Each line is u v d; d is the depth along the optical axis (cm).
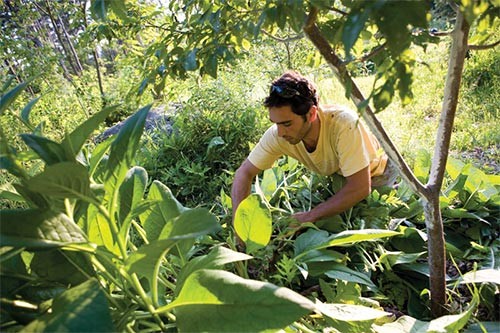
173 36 122
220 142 270
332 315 106
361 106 70
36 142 69
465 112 382
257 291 70
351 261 155
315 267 139
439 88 437
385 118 363
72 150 73
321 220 163
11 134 338
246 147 284
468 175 182
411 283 154
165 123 347
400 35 58
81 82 563
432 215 120
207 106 302
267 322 68
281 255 147
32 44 480
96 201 70
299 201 190
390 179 193
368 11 59
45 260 77
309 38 88
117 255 75
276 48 370
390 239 166
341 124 159
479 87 435
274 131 174
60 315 58
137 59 166
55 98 482
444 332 104
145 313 80
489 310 136
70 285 78
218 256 87
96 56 554
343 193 158
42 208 69
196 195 256
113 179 77
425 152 199
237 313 70
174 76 117
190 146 289
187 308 75
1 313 66
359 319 104
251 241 119
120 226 86
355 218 169
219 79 319
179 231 69
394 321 123
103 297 61
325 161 174
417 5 58
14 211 67
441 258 126
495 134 324
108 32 197
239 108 304
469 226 175
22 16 475
